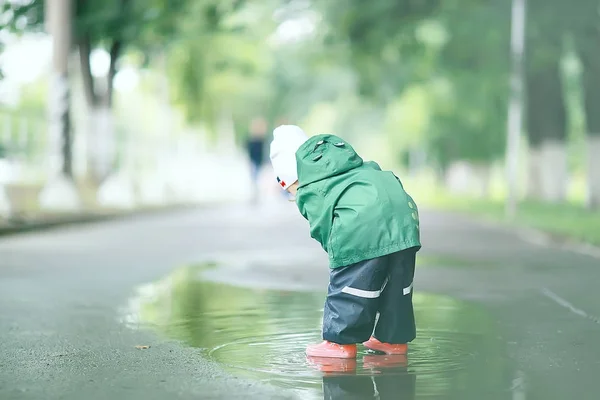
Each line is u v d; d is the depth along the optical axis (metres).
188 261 14.81
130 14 30.08
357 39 33.97
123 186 33.31
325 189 6.46
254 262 14.67
